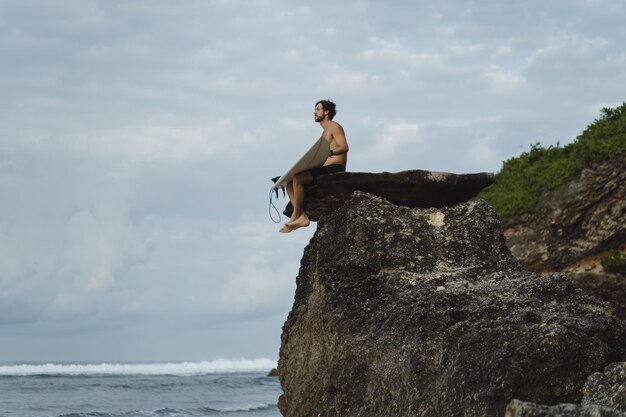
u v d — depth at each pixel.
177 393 34.47
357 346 9.59
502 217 28.38
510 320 8.22
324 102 12.09
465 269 10.39
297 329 11.62
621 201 26.33
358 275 10.38
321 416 10.02
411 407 8.43
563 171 27.62
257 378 51.56
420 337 8.77
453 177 11.55
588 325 8.09
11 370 65.50
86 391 35.47
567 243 26.97
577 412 6.75
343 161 11.76
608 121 28.47
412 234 10.77
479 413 7.73
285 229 11.55
